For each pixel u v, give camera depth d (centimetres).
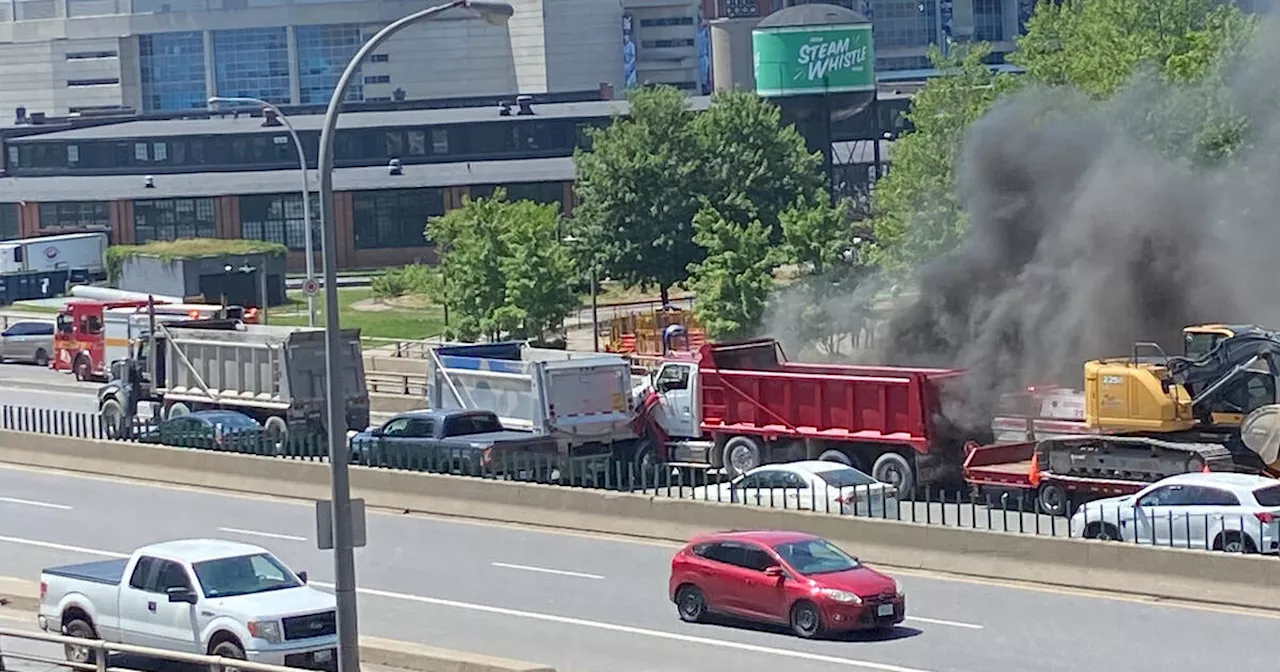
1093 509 3466
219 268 10081
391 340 7794
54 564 3741
